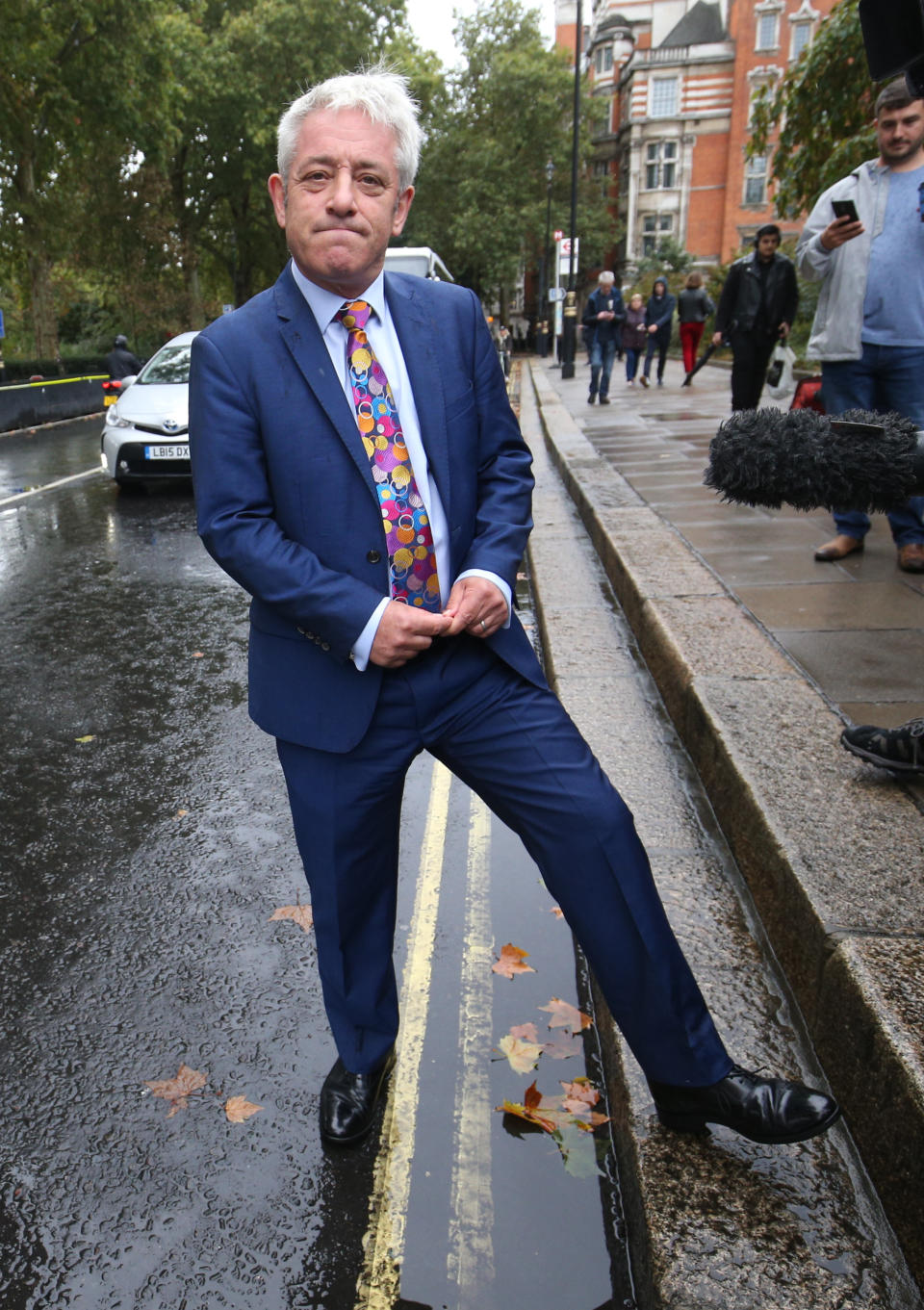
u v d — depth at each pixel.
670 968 1.71
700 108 53.31
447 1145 2.04
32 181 24.00
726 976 2.29
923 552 4.88
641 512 6.58
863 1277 1.55
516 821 1.79
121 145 26.73
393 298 1.69
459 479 1.71
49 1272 1.79
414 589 1.71
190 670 5.09
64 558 7.67
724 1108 1.76
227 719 4.43
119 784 3.80
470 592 1.65
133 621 5.99
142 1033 2.42
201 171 35.28
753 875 2.58
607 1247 1.80
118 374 18.61
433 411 1.67
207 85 29.72
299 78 31.86
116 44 21.34
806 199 8.84
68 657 5.34
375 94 1.56
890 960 1.90
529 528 1.80
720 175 53.84
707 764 3.16
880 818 2.48
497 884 3.04
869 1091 1.75
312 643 1.73
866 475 1.54
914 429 1.59
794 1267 1.58
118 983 2.61
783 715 3.15
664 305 17.48
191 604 6.34
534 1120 2.08
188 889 3.05
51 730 4.36
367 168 1.54
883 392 4.50
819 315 4.53
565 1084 2.19
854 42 7.89
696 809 3.10
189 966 2.67
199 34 30.17
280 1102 2.18
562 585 5.72
